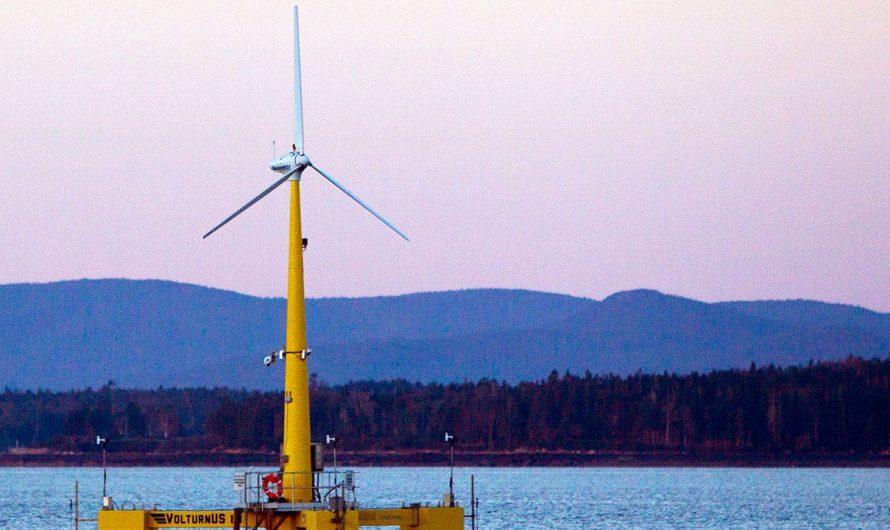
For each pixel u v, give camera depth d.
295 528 181.88
